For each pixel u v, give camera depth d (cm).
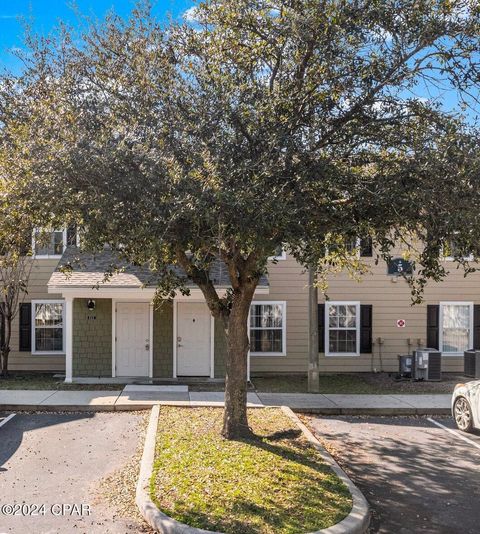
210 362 1625
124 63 775
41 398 1256
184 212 606
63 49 813
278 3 748
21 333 1747
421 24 711
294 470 734
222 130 717
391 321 1816
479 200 616
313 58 748
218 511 598
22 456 837
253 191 627
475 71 731
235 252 804
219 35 780
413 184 654
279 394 1393
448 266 1825
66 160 641
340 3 710
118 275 1544
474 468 821
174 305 1622
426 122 721
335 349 1811
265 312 1795
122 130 678
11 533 574
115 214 644
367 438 997
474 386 1043
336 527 566
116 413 1157
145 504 616
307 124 740
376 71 733
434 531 604
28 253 902
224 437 888
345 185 697
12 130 723
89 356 1598
